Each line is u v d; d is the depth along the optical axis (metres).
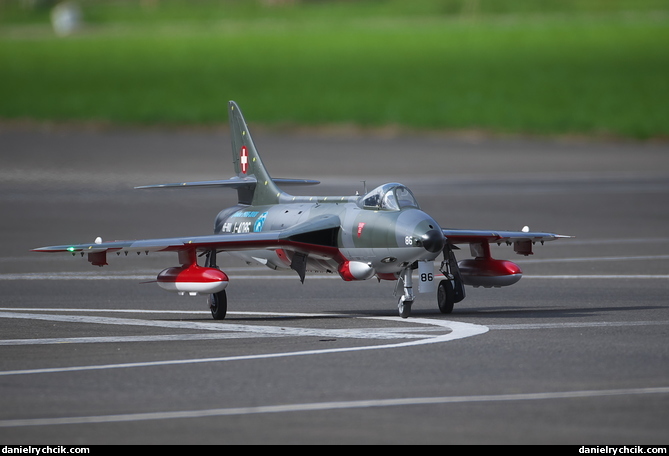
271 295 87.88
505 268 80.19
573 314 72.75
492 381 49.12
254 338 63.06
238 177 93.62
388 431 40.97
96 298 85.94
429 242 70.50
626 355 55.56
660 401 45.09
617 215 150.38
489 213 152.62
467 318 71.75
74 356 57.28
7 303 82.50
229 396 46.78
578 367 52.28
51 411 44.53
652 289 87.31
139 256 117.44
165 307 80.44
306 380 49.81
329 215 78.25
